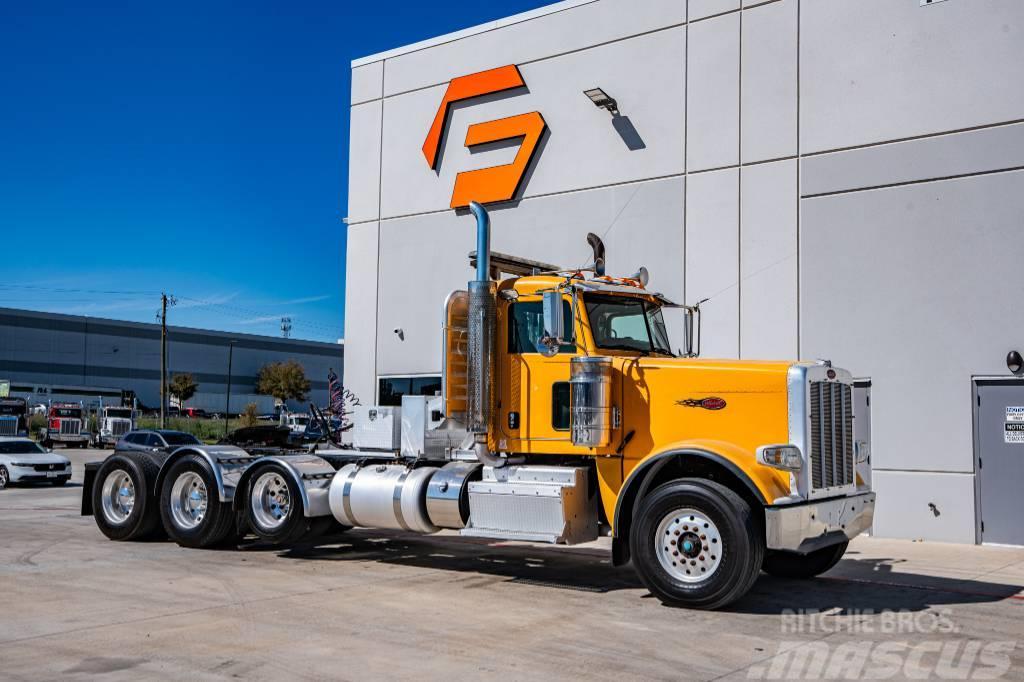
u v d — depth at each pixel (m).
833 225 13.23
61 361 76.06
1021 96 11.95
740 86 14.15
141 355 81.75
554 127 16.08
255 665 5.58
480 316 8.48
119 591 8.00
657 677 5.44
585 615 7.16
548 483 8.25
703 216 14.35
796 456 7.39
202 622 6.77
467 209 17.12
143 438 25.69
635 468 7.73
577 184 15.73
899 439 12.55
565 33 16.06
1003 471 11.85
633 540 7.56
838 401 8.11
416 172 17.97
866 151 13.04
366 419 9.94
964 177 12.29
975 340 12.10
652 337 9.09
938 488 12.24
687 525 7.34
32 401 61.94
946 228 12.38
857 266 13.01
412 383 17.69
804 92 13.59
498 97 16.83
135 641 6.16
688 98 14.63
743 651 6.09
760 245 13.81
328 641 6.21
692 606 7.34
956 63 12.43
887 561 10.47
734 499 7.17
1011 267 11.90
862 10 13.19
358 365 18.53
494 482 8.57
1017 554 11.10
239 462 10.88
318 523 10.16
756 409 7.68
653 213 14.86
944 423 12.26
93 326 78.50
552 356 8.23
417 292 17.75
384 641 6.23
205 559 10.02
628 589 8.35
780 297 13.59
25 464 22.16
